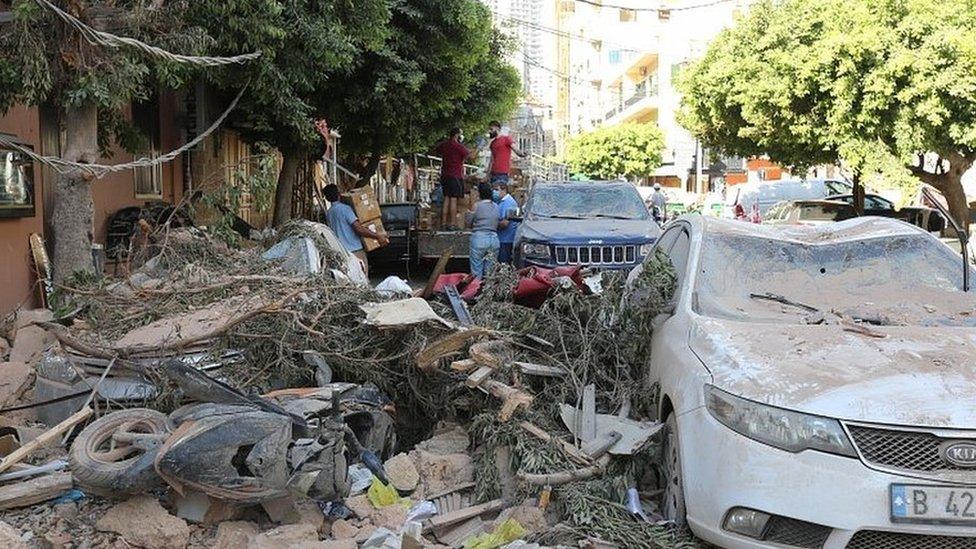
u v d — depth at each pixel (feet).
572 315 21.06
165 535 14.42
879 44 54.49
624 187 44.96
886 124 56.54
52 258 34.24
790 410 13.56
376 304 20.49
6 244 30.86
